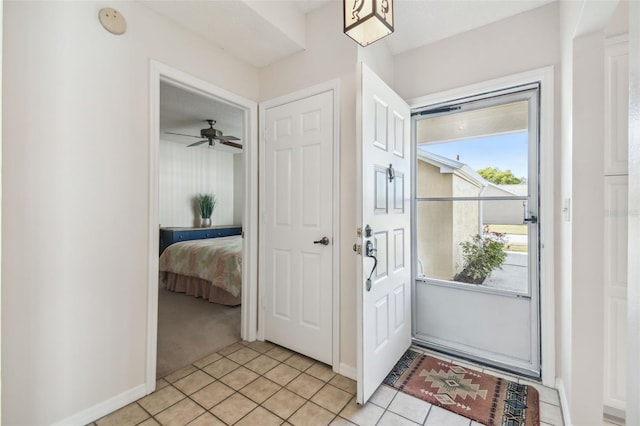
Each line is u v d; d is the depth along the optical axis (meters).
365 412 1.72
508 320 2.20
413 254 2.60
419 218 2.59
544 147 1.98
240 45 2.28
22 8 1.42
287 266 2.46
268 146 2.57
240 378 2.05
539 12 2.00
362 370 1.75
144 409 1.74
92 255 1.65
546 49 1.97
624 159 1.59
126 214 1.79
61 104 1.54
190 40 2.11
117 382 1.75
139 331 1.84
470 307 2.35
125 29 1.76
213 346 2.52
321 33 2.24
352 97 2.09
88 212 1.64
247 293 2.63
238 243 4.33
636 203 0.47
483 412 1.71
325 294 2.23
